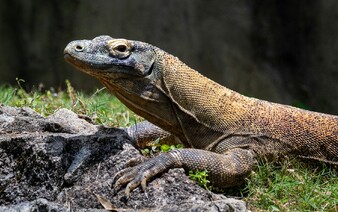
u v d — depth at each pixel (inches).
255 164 621.0
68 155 577.3
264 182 611.8
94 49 584.4
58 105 773.9
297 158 649.6
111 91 608.4
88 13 1541.6
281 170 624.7
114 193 544.7
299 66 1577.3
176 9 1558.8
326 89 1545.3
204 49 1555.1
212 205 517.3
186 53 1550.2
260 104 653.3
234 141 623.8
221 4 1565.0
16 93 935.0
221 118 625.3
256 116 640.4
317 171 656.4
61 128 624.7
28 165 568.7
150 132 658.8
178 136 628.4
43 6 1547.7
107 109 791.7
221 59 1553.9
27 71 1542.8
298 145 647.1
